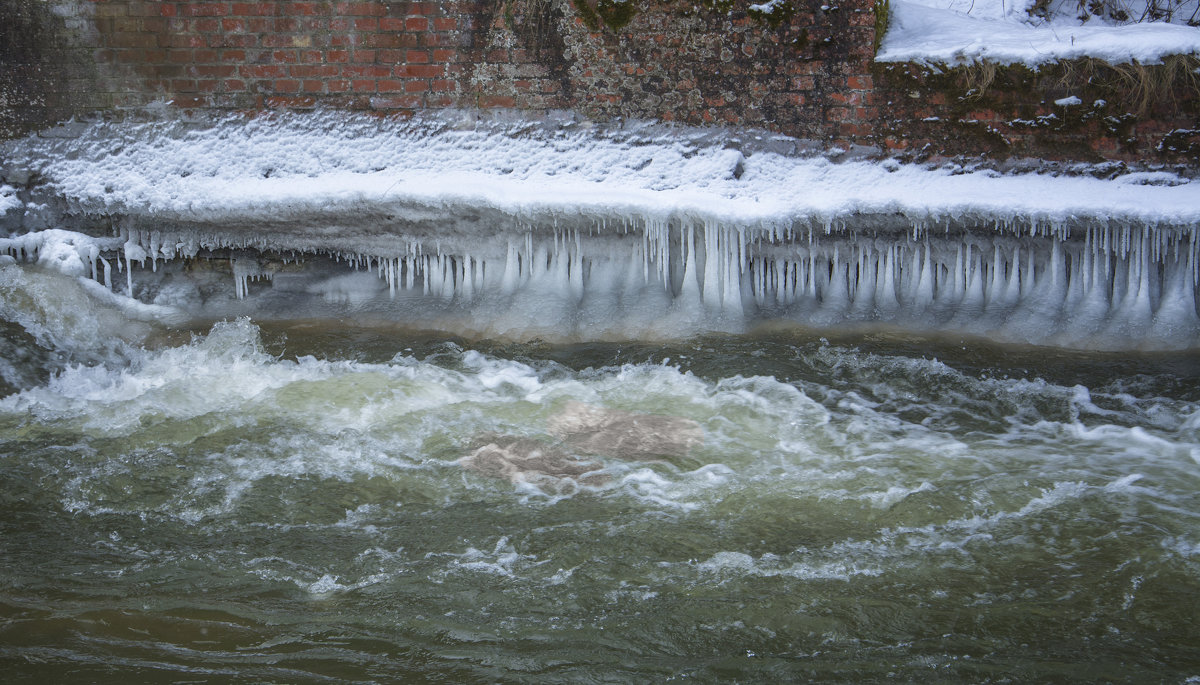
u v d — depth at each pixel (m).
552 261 5.60
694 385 4.85
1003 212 5.27
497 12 5.55
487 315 5.55
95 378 5.05
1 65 5.52
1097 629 2.98
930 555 3.40
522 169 5.63
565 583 3.24
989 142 5.53
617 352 5.25
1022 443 4.29
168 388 4.82
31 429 4.39
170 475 3.98
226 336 5.33
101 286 5.52
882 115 5.58
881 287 5.54
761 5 5.49
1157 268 5.33
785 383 4.87
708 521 3.64
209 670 2.80
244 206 5.45
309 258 5.74
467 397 4.74
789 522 3.63
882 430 4.42
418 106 5.69
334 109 5.68
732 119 5.64
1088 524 3.58
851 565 3.34
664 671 2.81
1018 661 2.84
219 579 3.27
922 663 2.84
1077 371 5.00
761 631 2.99
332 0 5.54
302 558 3.40
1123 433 4.36
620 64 5.61
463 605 3.12
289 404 4.65
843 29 5.49
